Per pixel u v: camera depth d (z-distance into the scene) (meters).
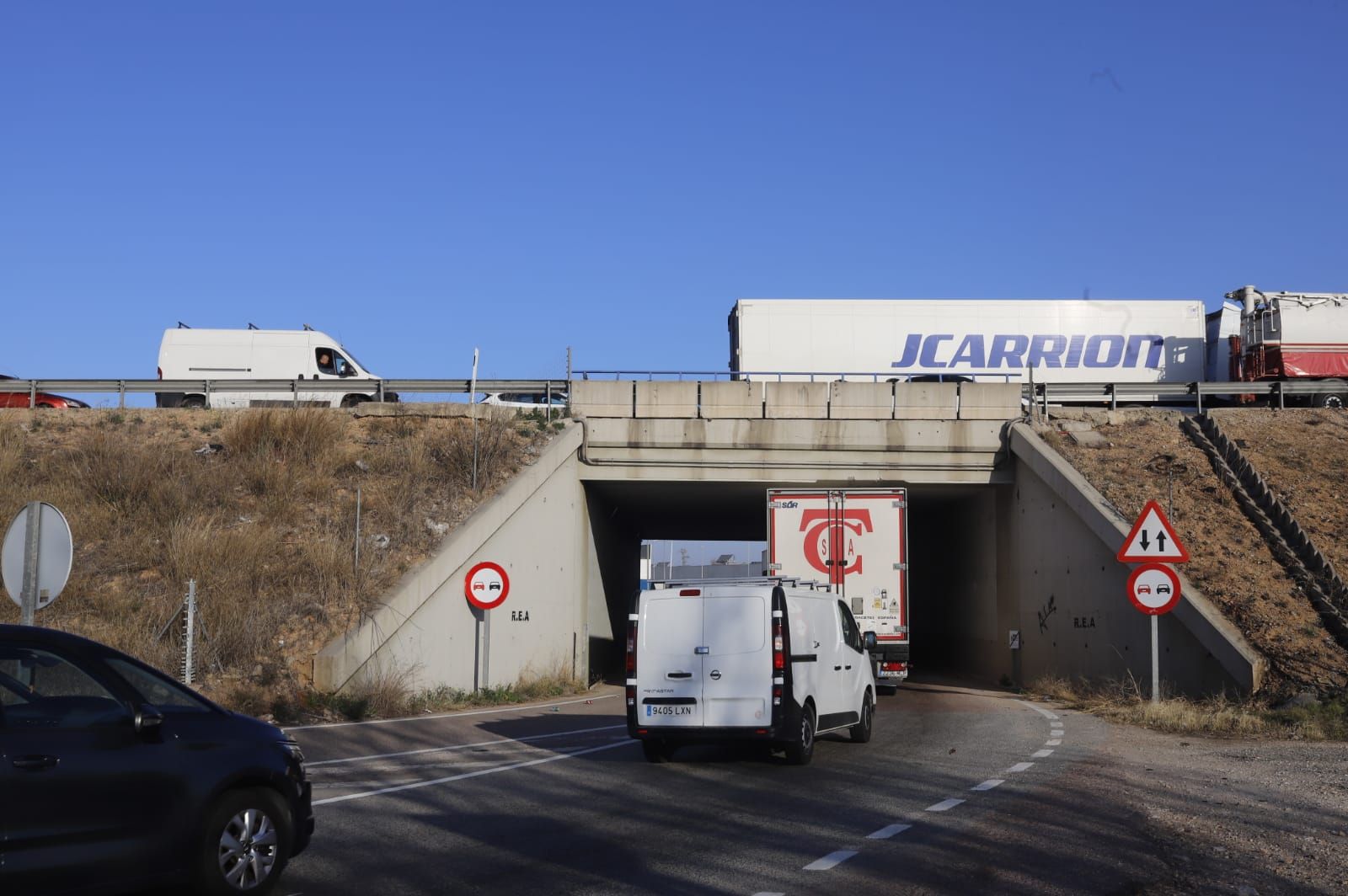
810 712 13.95
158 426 28.55
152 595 19.86
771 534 23.66
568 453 29.22
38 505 11.30
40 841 6.18
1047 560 27.66
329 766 13.52
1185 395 33.72
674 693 13.51
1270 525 23.56
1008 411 30.59
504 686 24.69
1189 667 20.52
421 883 7.76
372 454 26.83
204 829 6.96
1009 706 21.75
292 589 20.56
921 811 10.16
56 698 6.62
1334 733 15.71
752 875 7.83
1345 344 37.12
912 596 43.62
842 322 38.94
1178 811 9.89
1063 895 7.09
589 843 9.05
